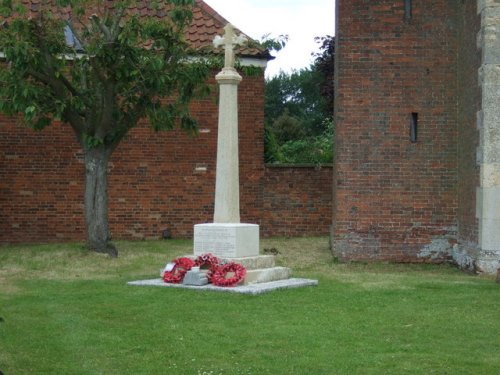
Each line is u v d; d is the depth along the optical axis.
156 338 9.84
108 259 17.91
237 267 13.72
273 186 23.45
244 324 10.66
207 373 8.29
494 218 15.81
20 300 12.52
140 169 22.91
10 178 22.50
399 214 17.78
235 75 14.65
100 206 18.59
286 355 9.05
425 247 17.78
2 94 17.02
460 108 17.58
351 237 17.84
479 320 11.08
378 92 17.75
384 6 17.72
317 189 23.47
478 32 16.16
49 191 22.61
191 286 13.66
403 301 12.58
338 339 9.86
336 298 12.78
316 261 18.06
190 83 18.16
